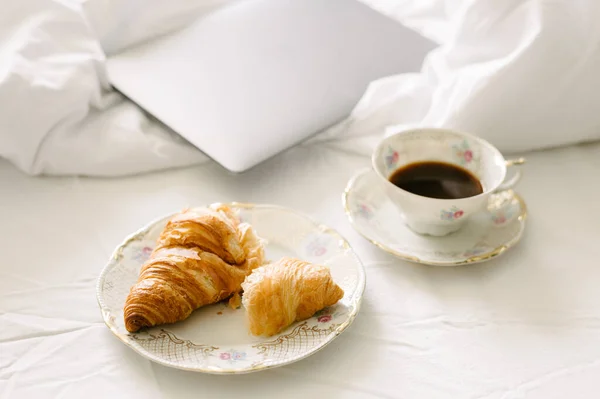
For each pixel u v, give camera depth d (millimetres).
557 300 783
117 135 888
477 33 905
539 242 834
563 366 735
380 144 832
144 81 921
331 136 928
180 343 735
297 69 935
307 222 823
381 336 754
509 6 893
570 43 871
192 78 917
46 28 905
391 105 914
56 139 878
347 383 722
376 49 977
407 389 719
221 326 751
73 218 844
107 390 714
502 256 822
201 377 724
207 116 878
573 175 900
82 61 901
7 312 762
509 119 895
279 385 720
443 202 793
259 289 734
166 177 891
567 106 895
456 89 893
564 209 865
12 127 860
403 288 792
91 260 808
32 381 718
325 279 745
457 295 788
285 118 886
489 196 812
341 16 1008
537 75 875
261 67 930
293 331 745
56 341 744
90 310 767
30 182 880
